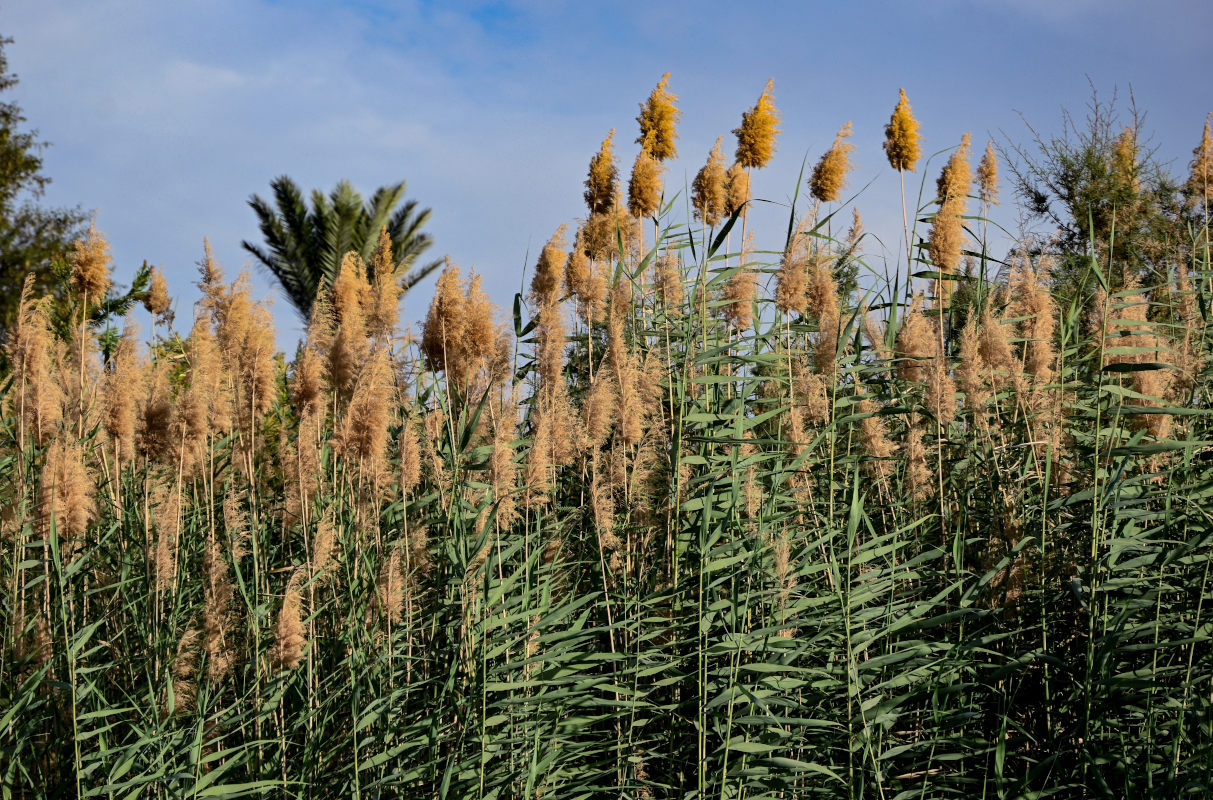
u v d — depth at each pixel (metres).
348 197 27.92
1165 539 4.85
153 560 5.34
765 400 5.87
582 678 4.77
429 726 4.74
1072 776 4.56
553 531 5.80
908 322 6.05
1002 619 5.17
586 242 7.49
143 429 5.83
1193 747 4.38
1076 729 4.63
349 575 5.25
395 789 4.79
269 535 6.09
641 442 5.94
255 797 4.72
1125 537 4.86
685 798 4.71
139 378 6.12
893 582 5.02
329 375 5.90
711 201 7.88
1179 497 4.76
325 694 5.15
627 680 5.19
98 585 5.71
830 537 4.99
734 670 4.64
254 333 6.24
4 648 5.00
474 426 5.24
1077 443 5.56
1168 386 5.85
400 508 5.78
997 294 6.61
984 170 8.02
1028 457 5.43
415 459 5.25
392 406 5.98
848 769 4.72
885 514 6.00
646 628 5.43
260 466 6.76
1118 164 13.84
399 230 29.30
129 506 6.02
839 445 6.27
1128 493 4.91
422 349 5.90
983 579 4.80
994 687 4.90
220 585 5.11
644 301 7.05
